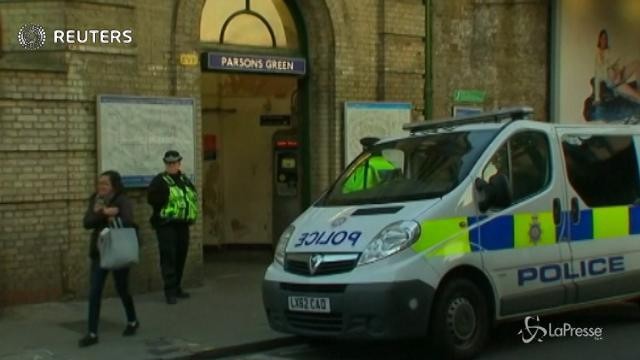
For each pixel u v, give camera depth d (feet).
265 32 45.27
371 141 32.07
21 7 36.42
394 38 48.19
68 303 36.37
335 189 30.50
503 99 54.39
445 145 29.35
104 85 37.29
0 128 34.76
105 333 31.24
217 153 52.08
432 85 50.83
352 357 28.58
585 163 30.86
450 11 52.60
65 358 27.91
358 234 26.13
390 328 25.00
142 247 38.45
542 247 28.73
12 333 31.37
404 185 28.53
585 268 30.01
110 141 37.09
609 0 57.72
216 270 45.65
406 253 25.44
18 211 35.29
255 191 52.01
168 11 39.40
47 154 35.86
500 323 31.73
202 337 30.58
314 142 46.75
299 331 26.58
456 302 26.35
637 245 31.89
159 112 38.52
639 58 59.52
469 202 27.12
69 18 36.37
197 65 40.42
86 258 36.91
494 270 27.27
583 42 56.39
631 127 33.12
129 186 37.65
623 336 30.66
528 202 28.58
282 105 50.72
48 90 35.78
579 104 56.39
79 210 36.68
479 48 53.72
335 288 25.53
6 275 35.12
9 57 36.42
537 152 29.53
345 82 46.37
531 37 54.70
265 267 46.60
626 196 31.94
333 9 45.68
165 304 36.45
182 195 36.76
